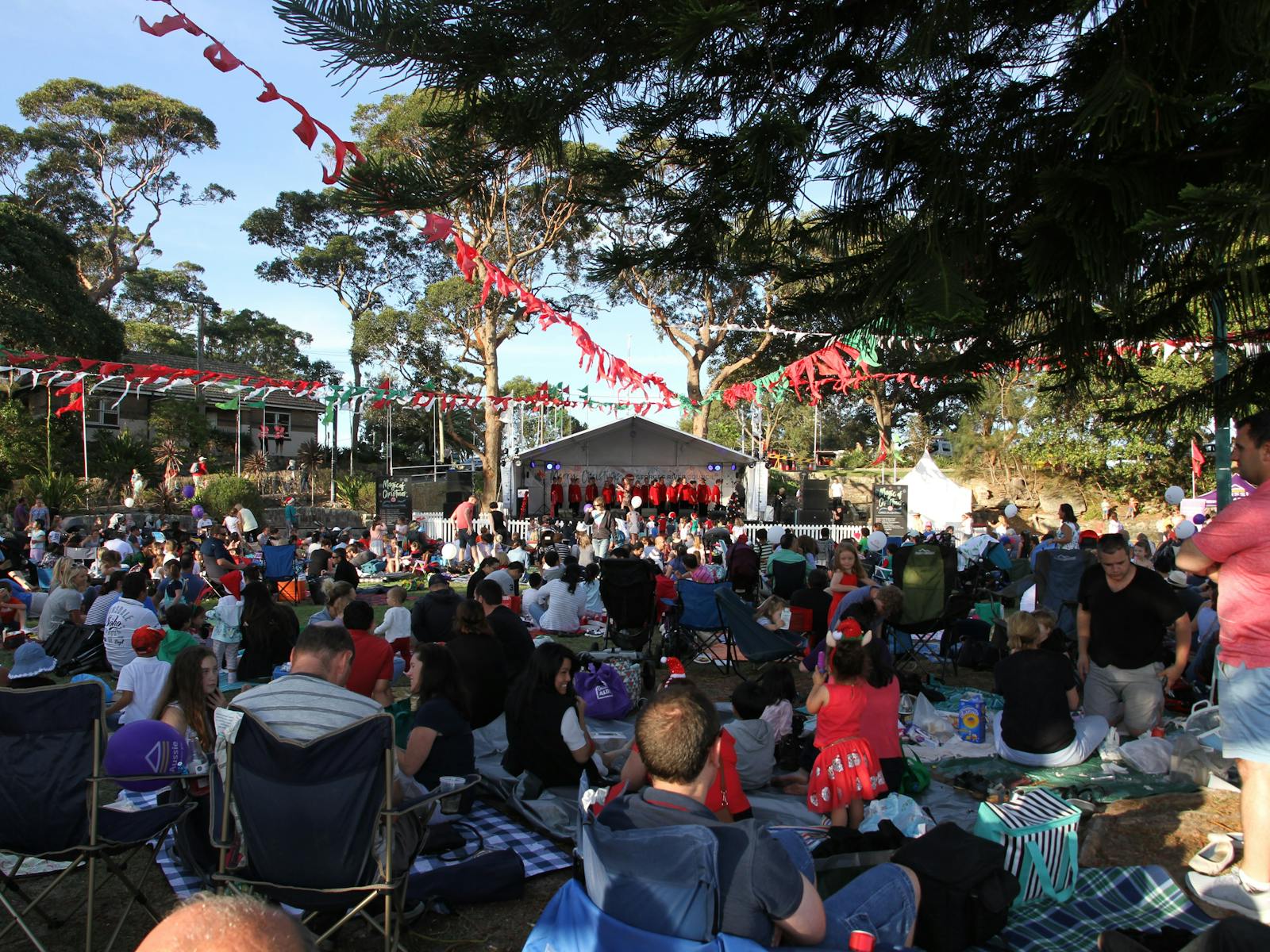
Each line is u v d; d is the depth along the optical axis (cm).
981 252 310
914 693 745
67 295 2848
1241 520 335
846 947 257
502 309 3089
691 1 251
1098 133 271
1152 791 494
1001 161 323
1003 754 562
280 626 802
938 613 795
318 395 1920
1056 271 284
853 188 345
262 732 300
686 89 331
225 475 2778
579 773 495
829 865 339
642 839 236
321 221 3788
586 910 243
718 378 3253
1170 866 402
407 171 304
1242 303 324
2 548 1570
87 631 924
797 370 1325
